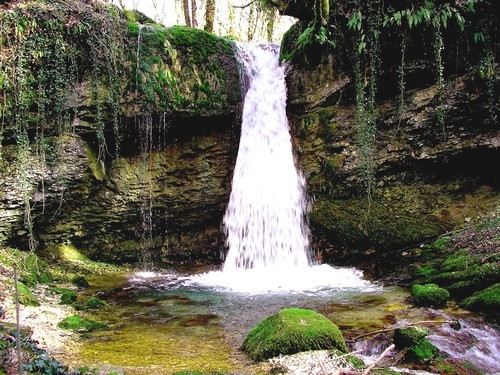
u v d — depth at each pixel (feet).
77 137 27.12
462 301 20.07
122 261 30.94
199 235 33.30
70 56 26.13
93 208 29.30
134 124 29.14
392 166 29.09
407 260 26.40
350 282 25.90
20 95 24.49
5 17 24.03
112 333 17.22
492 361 15.76
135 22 31.42
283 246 31.58
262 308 20.88
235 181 32.86
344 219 29.60
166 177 31.32
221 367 13.66
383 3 26.13
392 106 28.66
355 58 28.02
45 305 19.88
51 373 11.73
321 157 31.09
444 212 27.94
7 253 24.89
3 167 24.94
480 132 27.02
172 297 23.13
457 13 24.52
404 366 14.46
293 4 29.32
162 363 14.01
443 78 26.91
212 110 31.14
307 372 12.76
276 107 33.30
